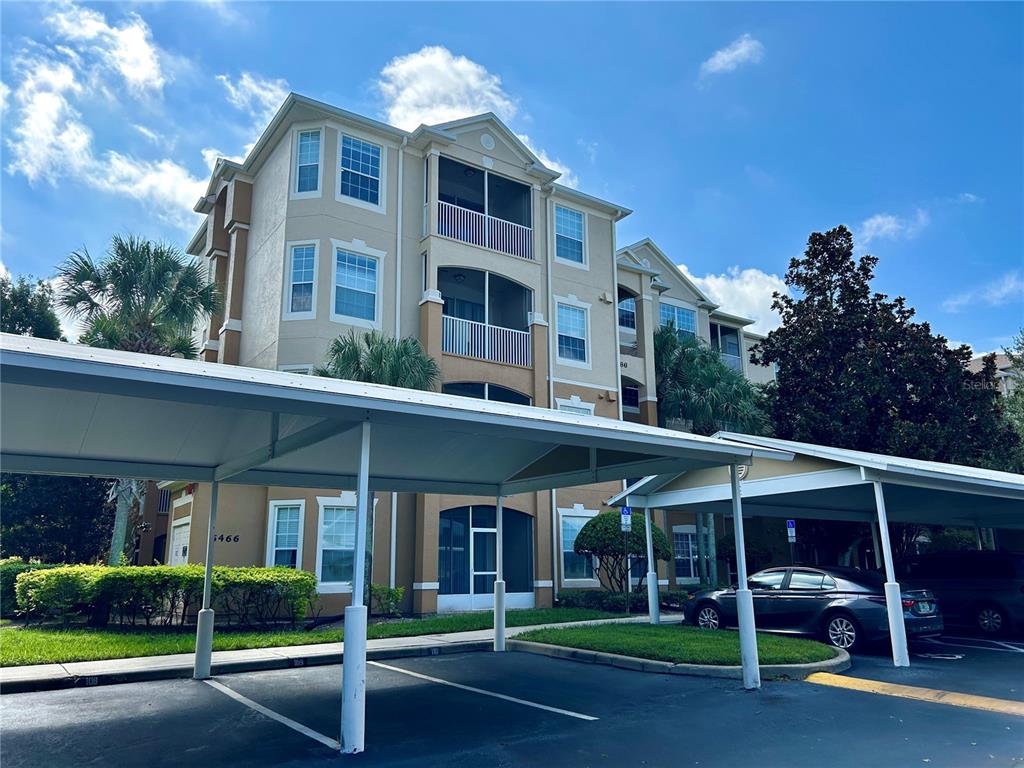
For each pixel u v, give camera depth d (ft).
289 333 63.67
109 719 26.27
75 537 87.20
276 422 27.14
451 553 69.56
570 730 24.54
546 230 80.69
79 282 67.51
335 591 61.46
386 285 68.49
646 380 88.53
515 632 48.60
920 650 42.22
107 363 18.20
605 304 83.97
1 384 22.06
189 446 30.12
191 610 49.93
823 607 41.34
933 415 71.87
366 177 70.08
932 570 51.88
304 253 65.67
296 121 68.23
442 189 78.95
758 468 44.62
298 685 33.04
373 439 31.68
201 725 25.32
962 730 24.41
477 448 35.29
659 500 51.26
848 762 20.89
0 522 84.38
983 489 42.63
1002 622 47.57
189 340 72.59
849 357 75.05
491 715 26.76
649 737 23.65
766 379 109.70
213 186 77.30
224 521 59.72
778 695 30.07
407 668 37.63
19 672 33.99
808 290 81.35
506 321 80.84
